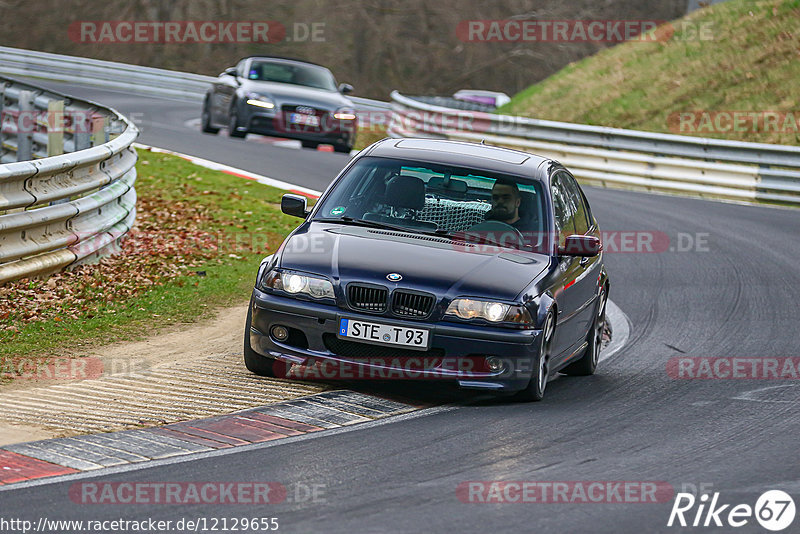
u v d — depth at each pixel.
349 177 27.34
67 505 16.14
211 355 27.44
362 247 24.72
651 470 19.22
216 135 76.50
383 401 23.52
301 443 19.95
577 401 25.03
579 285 26.91
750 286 41.59
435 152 27.98
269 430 20.72
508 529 15.67
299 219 48.34
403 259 24.30
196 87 115.00
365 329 23.31
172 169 58.53
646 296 39.41
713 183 70.38
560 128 77.44
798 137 84.75
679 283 41.91
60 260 33.44
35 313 29.64
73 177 34.53
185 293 34.00
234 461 18.67
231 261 39.16
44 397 22.70
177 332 29.88
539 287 24.33
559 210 27.42
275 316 23.98
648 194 68.31
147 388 23.69
